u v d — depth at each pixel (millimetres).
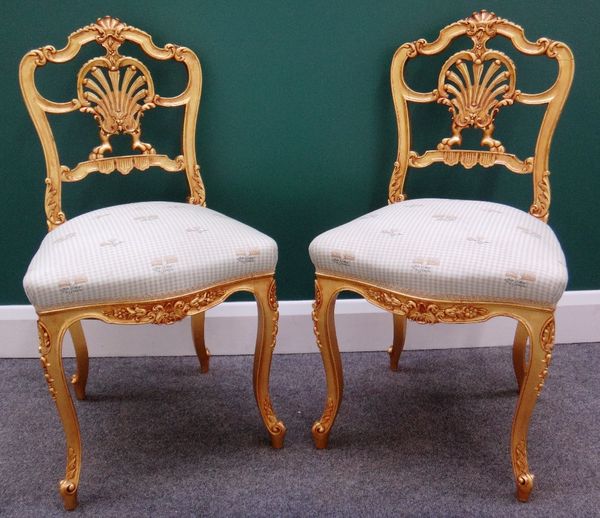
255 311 2084
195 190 1827
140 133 1859
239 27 1794
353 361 2082
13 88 1841
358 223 1575
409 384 1956
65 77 1828
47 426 1786
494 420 1783
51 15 1770
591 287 2107
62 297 1360
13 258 2031
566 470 1590
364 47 1819
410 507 1480
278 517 1457
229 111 1880
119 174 1940
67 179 1725
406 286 1415
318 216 2000
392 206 1686
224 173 1947
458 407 1843
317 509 1480
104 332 2096
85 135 1893
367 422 1784
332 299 1559
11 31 1782
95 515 1474
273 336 1586
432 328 2119
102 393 1939
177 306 1432
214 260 1444
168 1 1766
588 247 2061
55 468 1627
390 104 1876
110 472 1609
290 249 2035
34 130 1896
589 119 1909
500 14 1797
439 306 1409
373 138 1914
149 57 1826
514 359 1865
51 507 1500
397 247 1438
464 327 2123
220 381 1993
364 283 1479
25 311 2076
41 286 1349
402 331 1944
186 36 1800
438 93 1739
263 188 1966
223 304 2080
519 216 1574
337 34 1806
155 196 1969
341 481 1566
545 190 1719
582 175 1975
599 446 1669
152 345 2121
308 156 1934
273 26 1795
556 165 1964
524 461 1480
